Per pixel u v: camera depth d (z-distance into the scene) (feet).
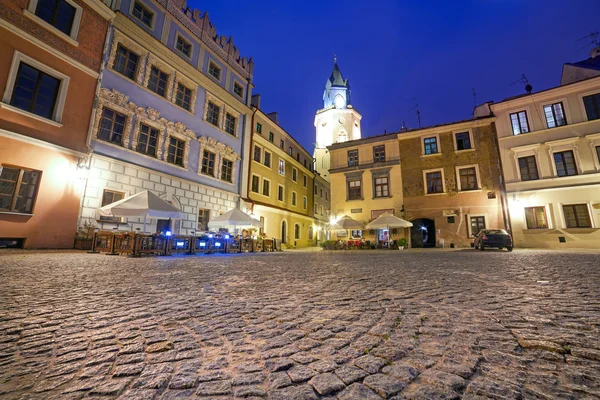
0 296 11.21
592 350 5.93
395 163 78.18
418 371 5.20
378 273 19.44
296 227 100.17
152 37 51.75
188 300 11.15
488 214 66.18
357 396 4.43
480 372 5.12
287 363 5.64
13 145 33.60
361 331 7.42
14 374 5.16
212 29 68.28
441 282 15.21
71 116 39.47
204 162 62.95
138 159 48.65
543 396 4.32
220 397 4.46
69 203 38.27
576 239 56.34
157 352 6.23
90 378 5.07
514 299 10.88
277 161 91.71
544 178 61.36
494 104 69.00
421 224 73.41
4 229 32.45
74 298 11.19
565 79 74.59
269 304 10.49
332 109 157.38
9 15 34.37
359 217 80.28
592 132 58.39
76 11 41.14
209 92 65.21
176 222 54.65
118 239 33.96
